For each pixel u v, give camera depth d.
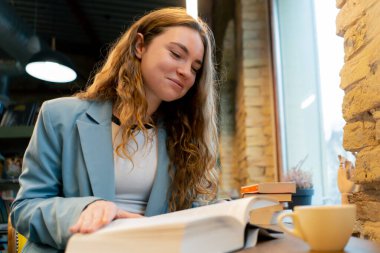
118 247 0.54
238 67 3.54
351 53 1.06
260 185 1.10
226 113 4.30
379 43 0.90
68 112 1.04
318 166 2.37
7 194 3.04
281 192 1.10
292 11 2.82
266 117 3.04
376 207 0.95
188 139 1.23
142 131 1.11
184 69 1.09
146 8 4.52
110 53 1.25
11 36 4.15
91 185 0.97
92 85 1.18
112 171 1.01
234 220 0.60
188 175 1.19
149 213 1.06
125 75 1.12
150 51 1.11
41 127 1.02
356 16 1.03
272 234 0.76
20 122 3.22
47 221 0.81
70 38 6.23
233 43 4.08
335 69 2.08
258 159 3.00
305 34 2.59
